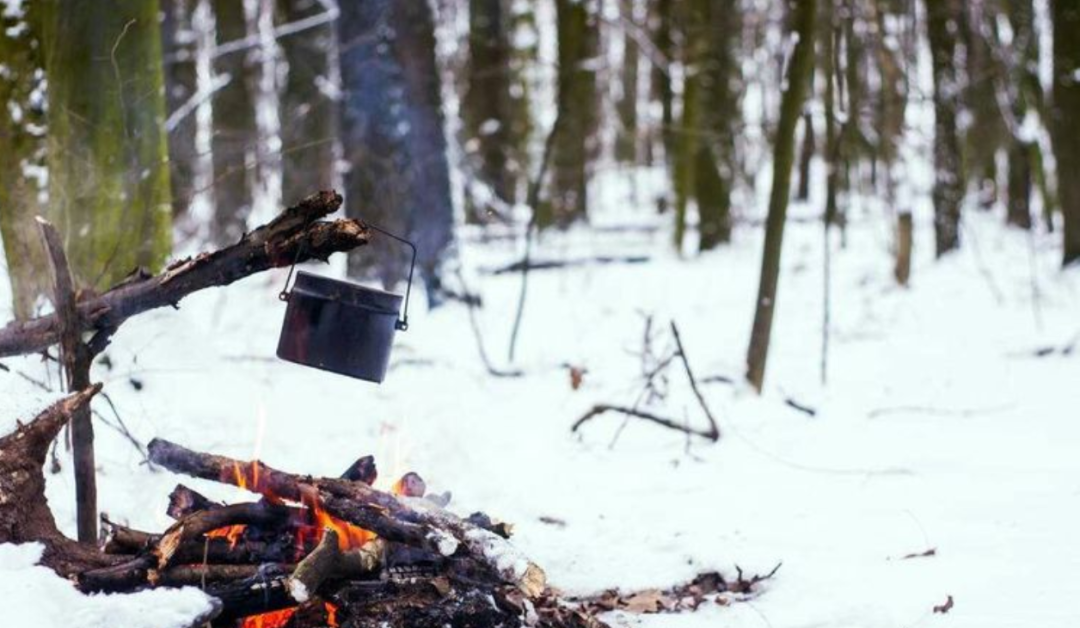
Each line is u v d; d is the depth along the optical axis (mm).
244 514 3588
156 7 5387
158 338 5141
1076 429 5477
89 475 3709
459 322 7977
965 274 10961
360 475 3830
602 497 4695
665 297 9797
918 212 16703
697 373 6457
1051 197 15352
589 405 5793
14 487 3451
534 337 7629
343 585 3533
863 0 10406
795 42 5828
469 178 10984
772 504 4613
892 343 7703
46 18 5297
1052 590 3844
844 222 13234
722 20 12688
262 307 8000
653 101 19422
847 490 4750
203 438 4750
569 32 12820
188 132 9477
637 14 17188
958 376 6621
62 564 3453
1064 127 10203
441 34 12633
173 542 3477
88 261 5176
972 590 3867
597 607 3861
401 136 8484
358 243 3598
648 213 18953
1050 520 4375
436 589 3543
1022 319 8594
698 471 4988
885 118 11078
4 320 5156
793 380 6453
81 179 5207
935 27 11297
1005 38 13586
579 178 13117
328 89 9672
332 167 9867
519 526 4398
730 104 13133
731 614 3811
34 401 3535
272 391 5418
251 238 3617
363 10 8539
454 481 4781
